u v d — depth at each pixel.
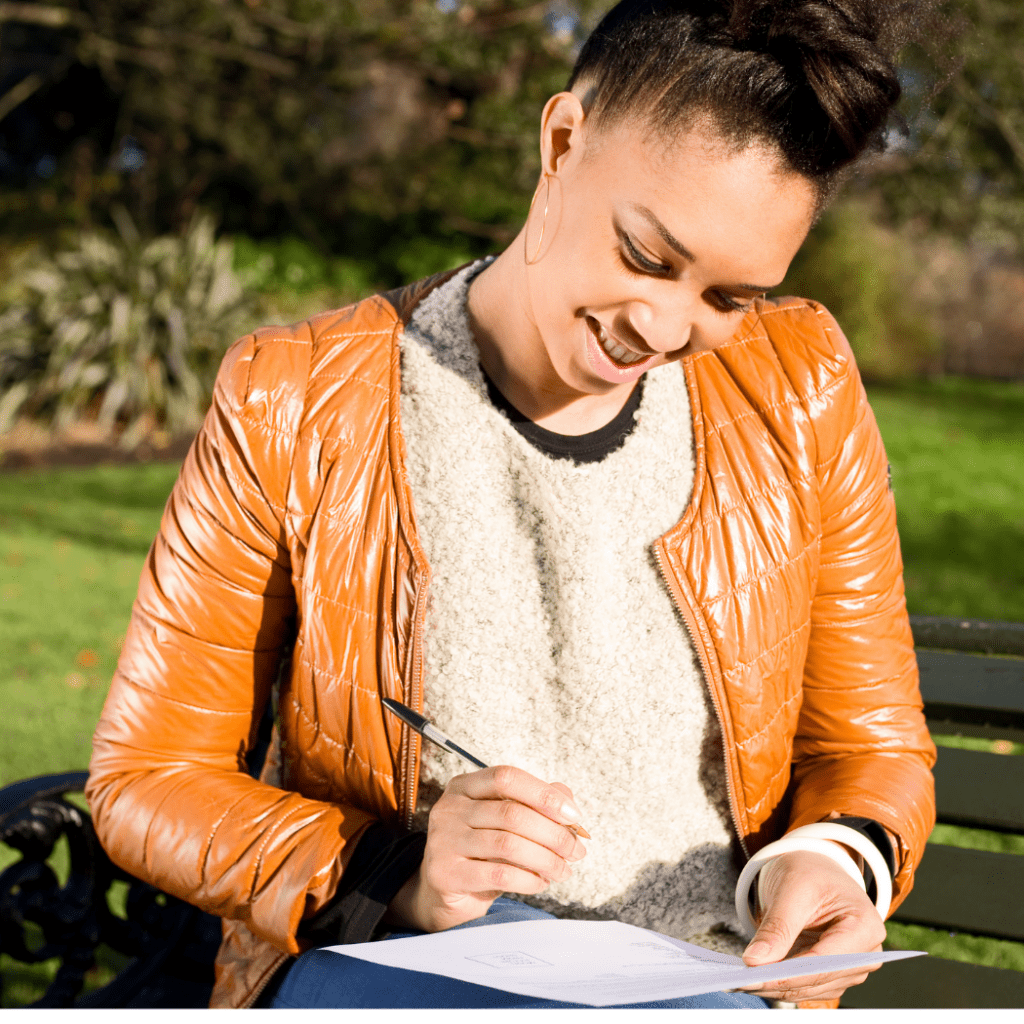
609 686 1.24
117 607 6.07
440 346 1.27
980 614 6.40
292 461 1.24
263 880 1.17
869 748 1.38
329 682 1.25
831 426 1.35
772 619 1.30
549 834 1.03
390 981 1.10
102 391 11.17
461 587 1.23
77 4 11.62
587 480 1.24
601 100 1.05
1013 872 1.64
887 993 1.64
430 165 12.23
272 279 14.70
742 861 1.33
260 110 12.62
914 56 1.06
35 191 14.66
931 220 9.16
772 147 0.98
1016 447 13.44
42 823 1.53
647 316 1.07
